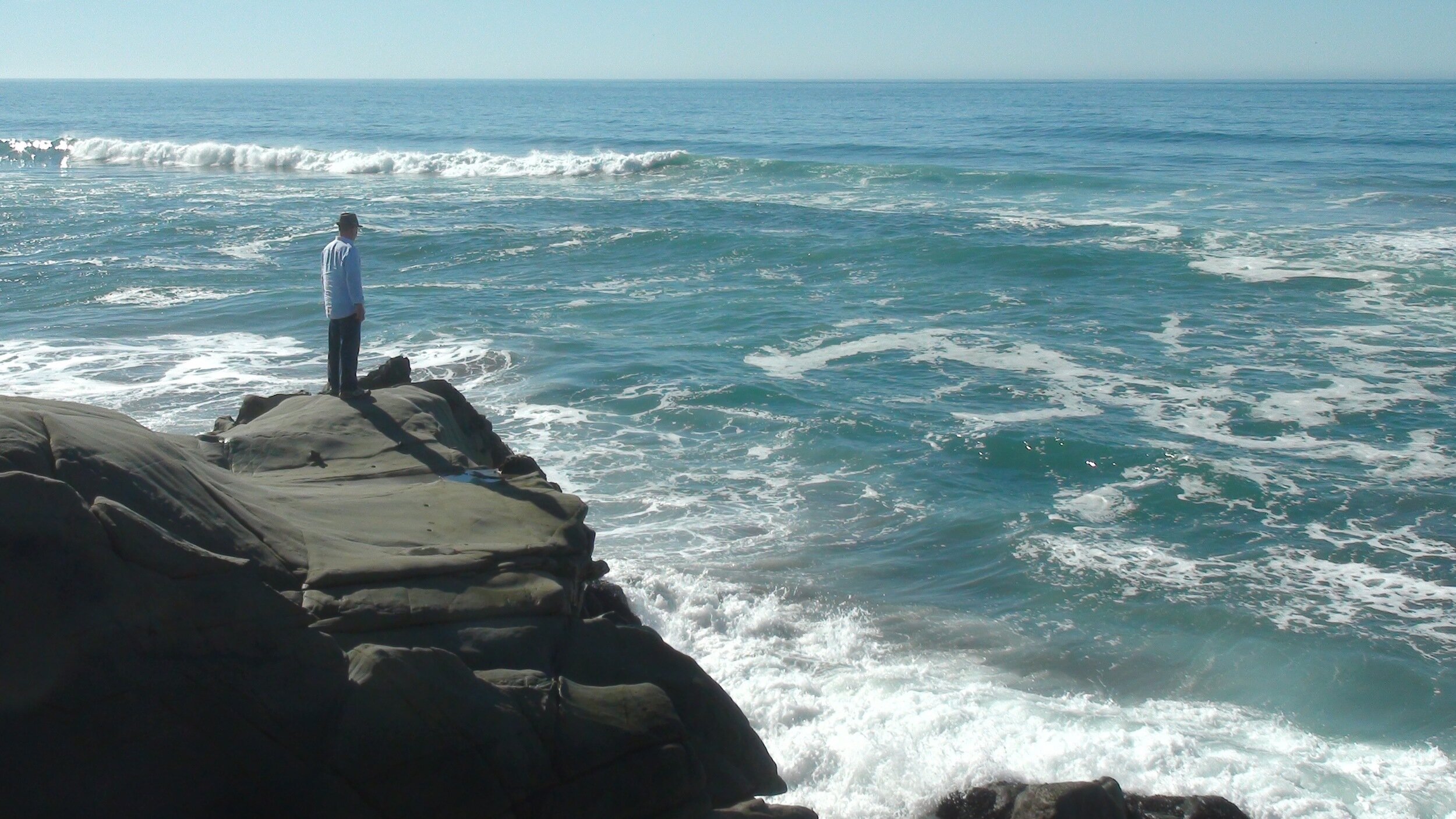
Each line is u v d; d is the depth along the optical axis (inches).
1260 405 592.1
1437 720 323.0
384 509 264.2
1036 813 253.4
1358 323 750.5
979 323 759.1
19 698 173.6
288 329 726.5
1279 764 294.5
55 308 777.6
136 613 180.7
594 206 1251.8
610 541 428.1
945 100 4982.8
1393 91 6387.8
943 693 326.0
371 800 192.4
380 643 219.8
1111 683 340.5
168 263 925.8
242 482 255.8
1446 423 562.9
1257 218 1143.6
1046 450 527.5
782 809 233.5
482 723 201.5
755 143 2144.4
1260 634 368.2
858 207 1250.6
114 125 2869.1
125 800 179.5
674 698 241.1
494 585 240.5
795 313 781.9
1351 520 455.8
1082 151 1866.4
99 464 212.4
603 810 209.5
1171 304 804.6
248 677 188.7
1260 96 5388.8
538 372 639.8
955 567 416.5
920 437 545.3
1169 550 430.9
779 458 519.5
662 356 673.0
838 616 375.6
